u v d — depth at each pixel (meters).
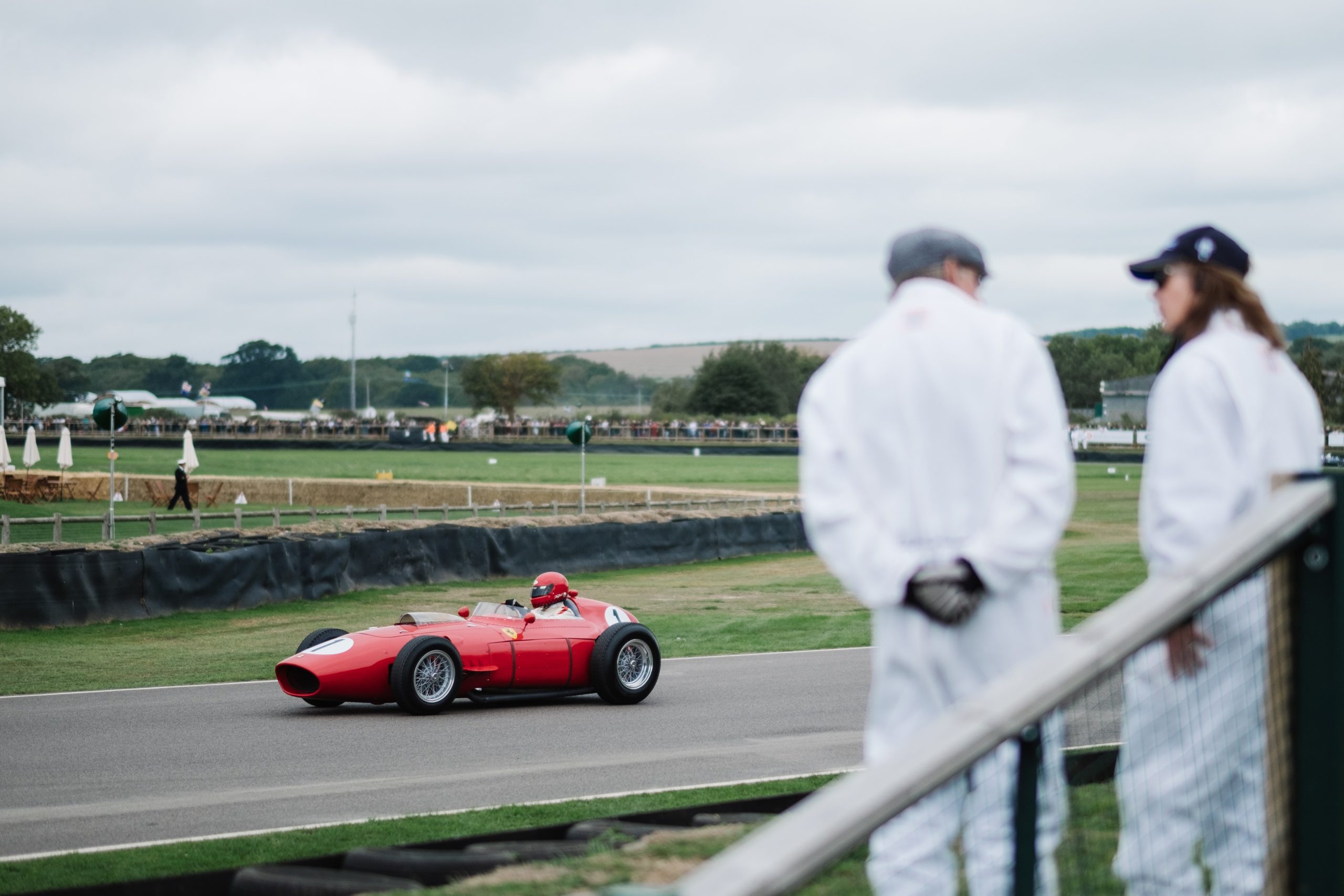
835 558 3.76
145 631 22.20
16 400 191.88
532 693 14.84
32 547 23.05
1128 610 2.91
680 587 30.34
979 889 3.64
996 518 3.69
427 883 6.30
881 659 3.82
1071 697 2.81
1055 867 3.68
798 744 12.20
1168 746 3.85
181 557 24.09
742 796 9.55
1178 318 4.50
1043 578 3.89
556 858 6.61
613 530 34.09
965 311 3.90
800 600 27.50
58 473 58.06
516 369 196.75
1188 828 3.88
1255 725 3.55
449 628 14.62
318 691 13.72
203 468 76.56
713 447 107.12
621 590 29.77
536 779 10.56
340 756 11.65
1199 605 2.94
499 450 105.44
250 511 49.62
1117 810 5.63
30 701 15.12
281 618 24.14
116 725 13.32
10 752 11.83
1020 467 3.75
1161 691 3.87
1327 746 3.08
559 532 32.72
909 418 3.80
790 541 39.47
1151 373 186.25
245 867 6.45
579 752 11.83
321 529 28.84
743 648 20.25
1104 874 4.28
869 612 25.08
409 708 13.89
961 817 3.62
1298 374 4.49
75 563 22.52
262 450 106.25
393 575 28.80
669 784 10.31
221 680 17.03
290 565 26.19
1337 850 3.07
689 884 2.33
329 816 9.23
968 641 3.73
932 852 3.55
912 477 3.79
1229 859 3.91
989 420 3.79
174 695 15.68
